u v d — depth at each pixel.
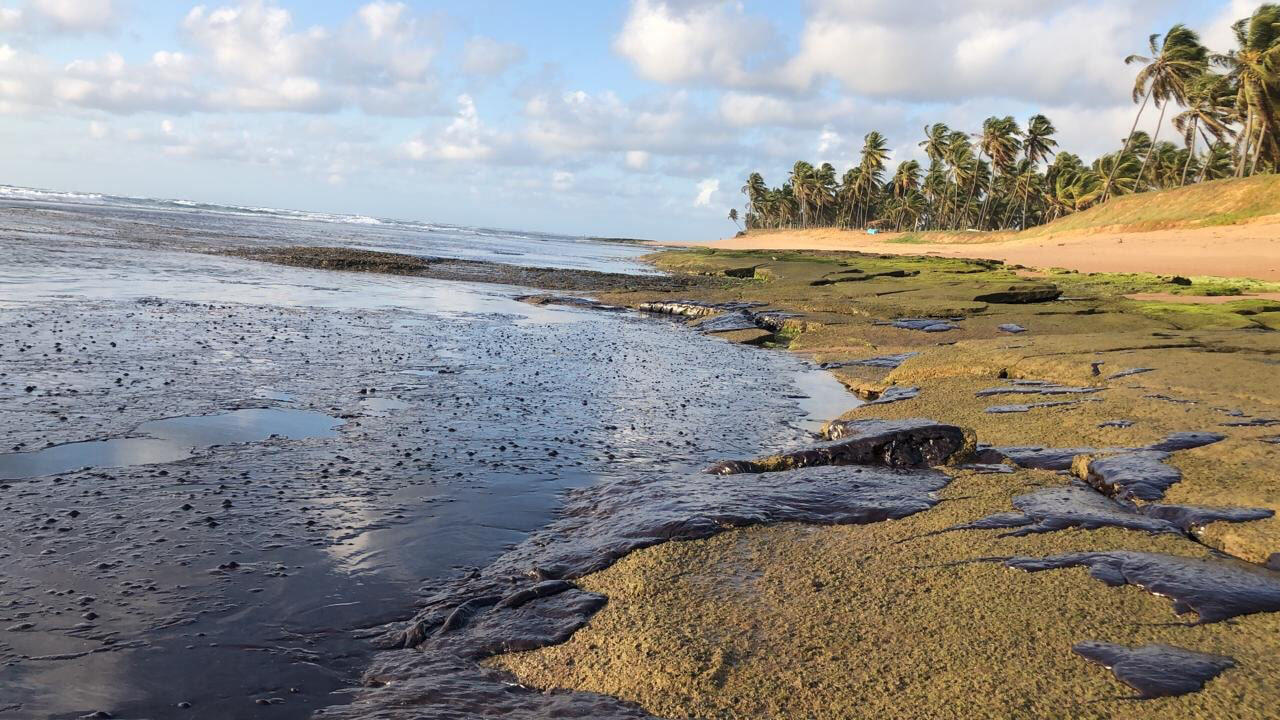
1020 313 22.27
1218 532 5.84
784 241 131.88
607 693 4.30
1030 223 125.19
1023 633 4.51
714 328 22.12
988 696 3.96
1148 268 40.47
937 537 5.98
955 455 8.24
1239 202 54.09
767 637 4.65
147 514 6.58
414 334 17.88
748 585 5.32
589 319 23.67
